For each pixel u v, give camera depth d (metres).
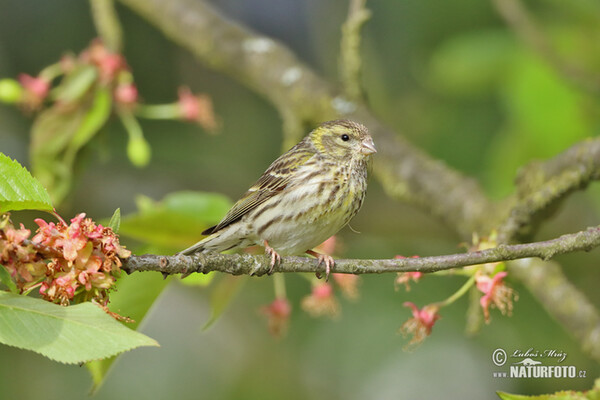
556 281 8.45
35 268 5.06
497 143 11.96
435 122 13.23
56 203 9.79
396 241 13.94
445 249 13.90
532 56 11.23
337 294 13.33
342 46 10.50
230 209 8.38
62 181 9.80
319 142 8.76
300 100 11.11
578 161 8.05
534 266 8.52
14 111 13.48
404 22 13.43
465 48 11.77
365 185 8.88
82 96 9.80
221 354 14.55
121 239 10.82
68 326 4.71
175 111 10.45
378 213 13.88
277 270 6.17
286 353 13.98
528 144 11.20
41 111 10.30
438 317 6.86
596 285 13.40
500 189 11.30
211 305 7.93
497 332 12.73
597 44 11.45
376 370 13.66
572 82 10.91
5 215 5.08
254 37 11.87
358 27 10.34
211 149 13.85
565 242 5.98
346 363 13.77
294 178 8.53
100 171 13.99
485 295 6.59
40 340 4.64
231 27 11.91
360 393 13.70
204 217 8.44
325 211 8.54
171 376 14.34
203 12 12.01
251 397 13.88
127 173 14.11
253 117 14.04
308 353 13.92
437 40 13.18
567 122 11.02
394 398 13.61
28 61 12.83
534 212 7.94
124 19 13.16
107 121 10.04
